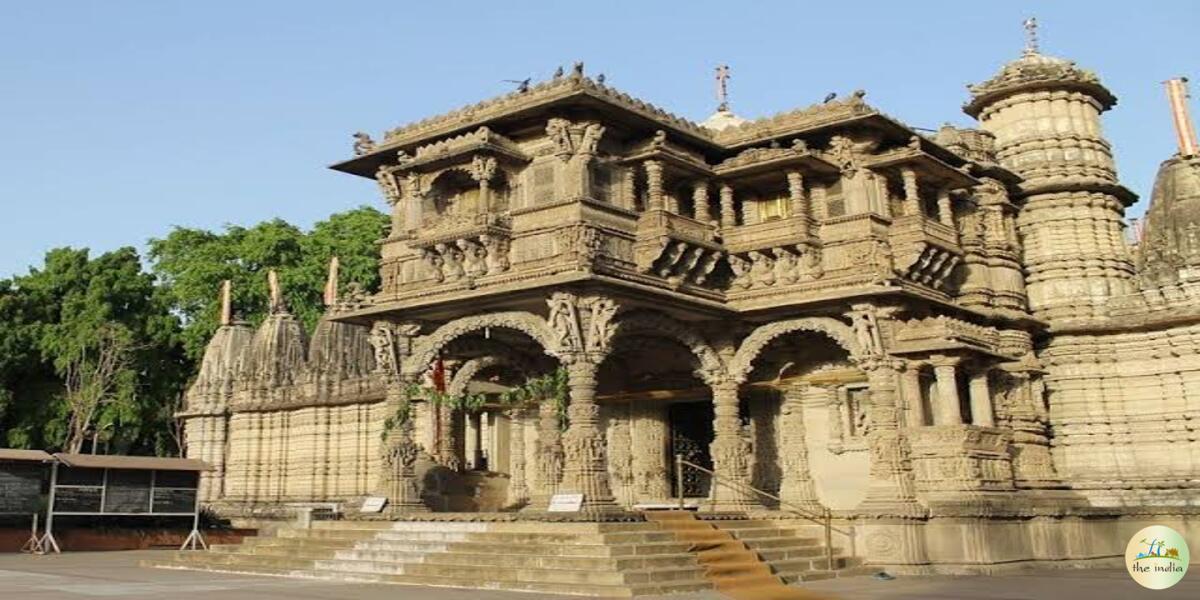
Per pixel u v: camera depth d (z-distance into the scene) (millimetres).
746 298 32625
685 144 32844
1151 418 35562
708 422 37000
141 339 66188
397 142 32281
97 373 59781
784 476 34281
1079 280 37406
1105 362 36625
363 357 54719
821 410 34125
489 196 30547
